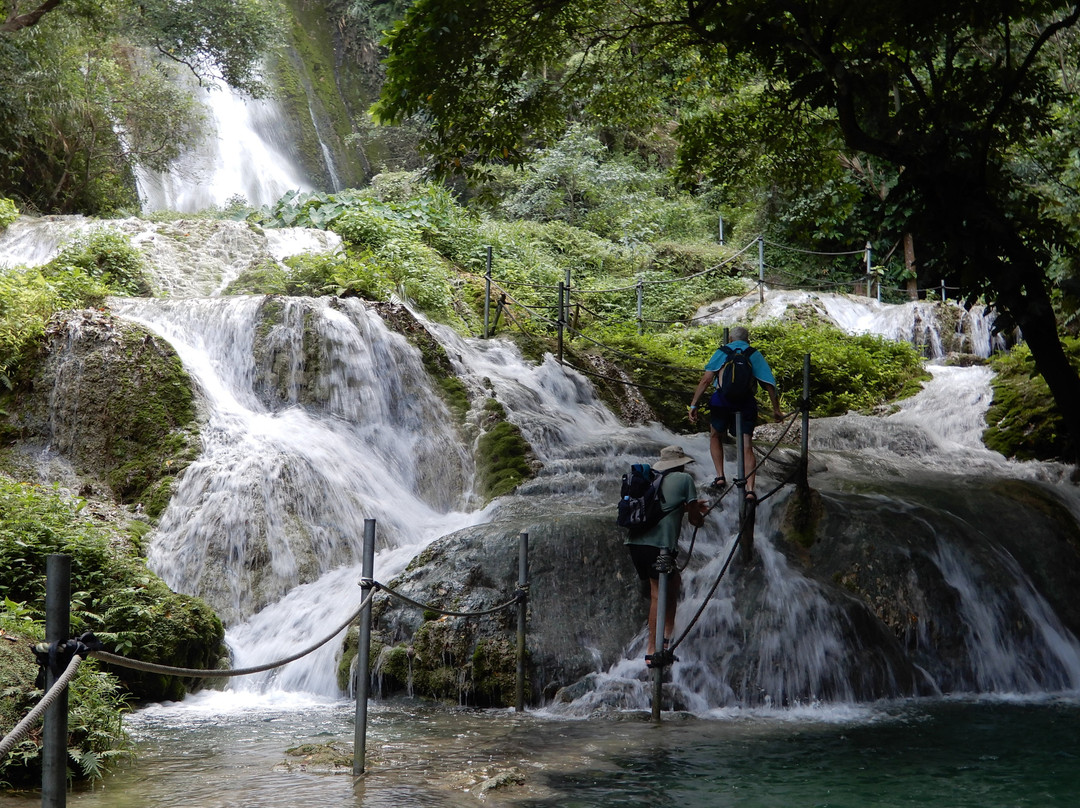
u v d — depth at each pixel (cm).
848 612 850
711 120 1469
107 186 2430
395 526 1148
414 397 1349
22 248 1733
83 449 1132
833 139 1530
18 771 518
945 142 974
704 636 833
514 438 1296
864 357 1894
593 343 1770
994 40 1307
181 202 2791
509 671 798
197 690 842
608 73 1471
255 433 1169
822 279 2814
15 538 827
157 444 1130
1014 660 922
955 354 2006
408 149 3556
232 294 1570
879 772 577
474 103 1291
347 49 3975
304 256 1652
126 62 2658
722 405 922
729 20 1052
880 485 1169
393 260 1783
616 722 721
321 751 600
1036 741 665
